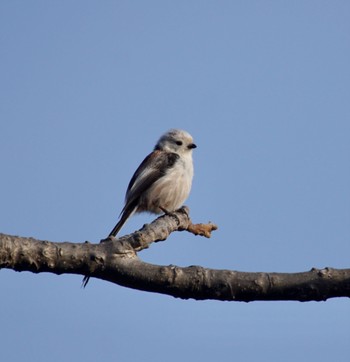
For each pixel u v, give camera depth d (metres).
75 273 6.86
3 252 6.54
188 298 6.82
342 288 6.50
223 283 6.65
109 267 6.80
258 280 6.61
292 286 6.56
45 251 6.69
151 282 6.75
